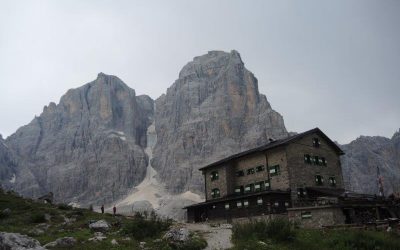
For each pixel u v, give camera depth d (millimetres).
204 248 30938
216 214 74000
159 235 34188
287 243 31969
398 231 37719
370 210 53688
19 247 23797
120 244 29828
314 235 36031
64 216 51531
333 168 74375
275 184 67875
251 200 65875
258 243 30609
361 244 31531
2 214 47375
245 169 76062
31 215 48531
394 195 63625
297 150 68312
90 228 39219
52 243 28469
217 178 80812
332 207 48156
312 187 67562
